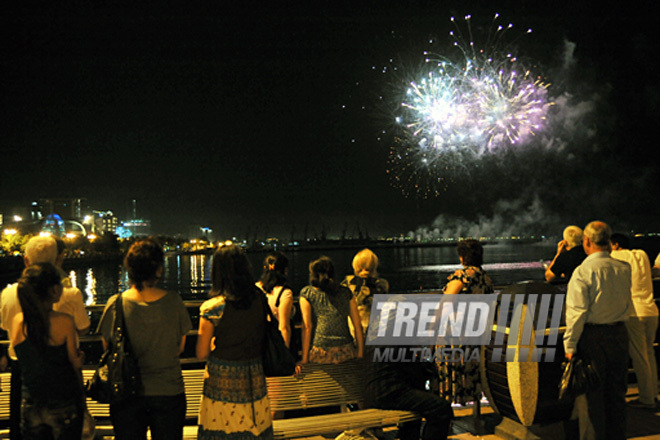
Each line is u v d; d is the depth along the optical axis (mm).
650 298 5242
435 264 163125
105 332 3178
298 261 199625
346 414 4105
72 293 3404
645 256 5297
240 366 3338
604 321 4031
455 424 4961
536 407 4395
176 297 3250
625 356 4051
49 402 3021
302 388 4371
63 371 3064
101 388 3146
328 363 4203
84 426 3559
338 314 4230
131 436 3105
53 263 3377
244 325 3344
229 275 3344
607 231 4102
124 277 106875
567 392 4219
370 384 4133
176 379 3199
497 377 4539
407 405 3984
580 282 4000
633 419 4984
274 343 3473
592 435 4113
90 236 184500
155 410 3127
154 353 3115
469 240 4637
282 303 4441
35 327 2961
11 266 98312
